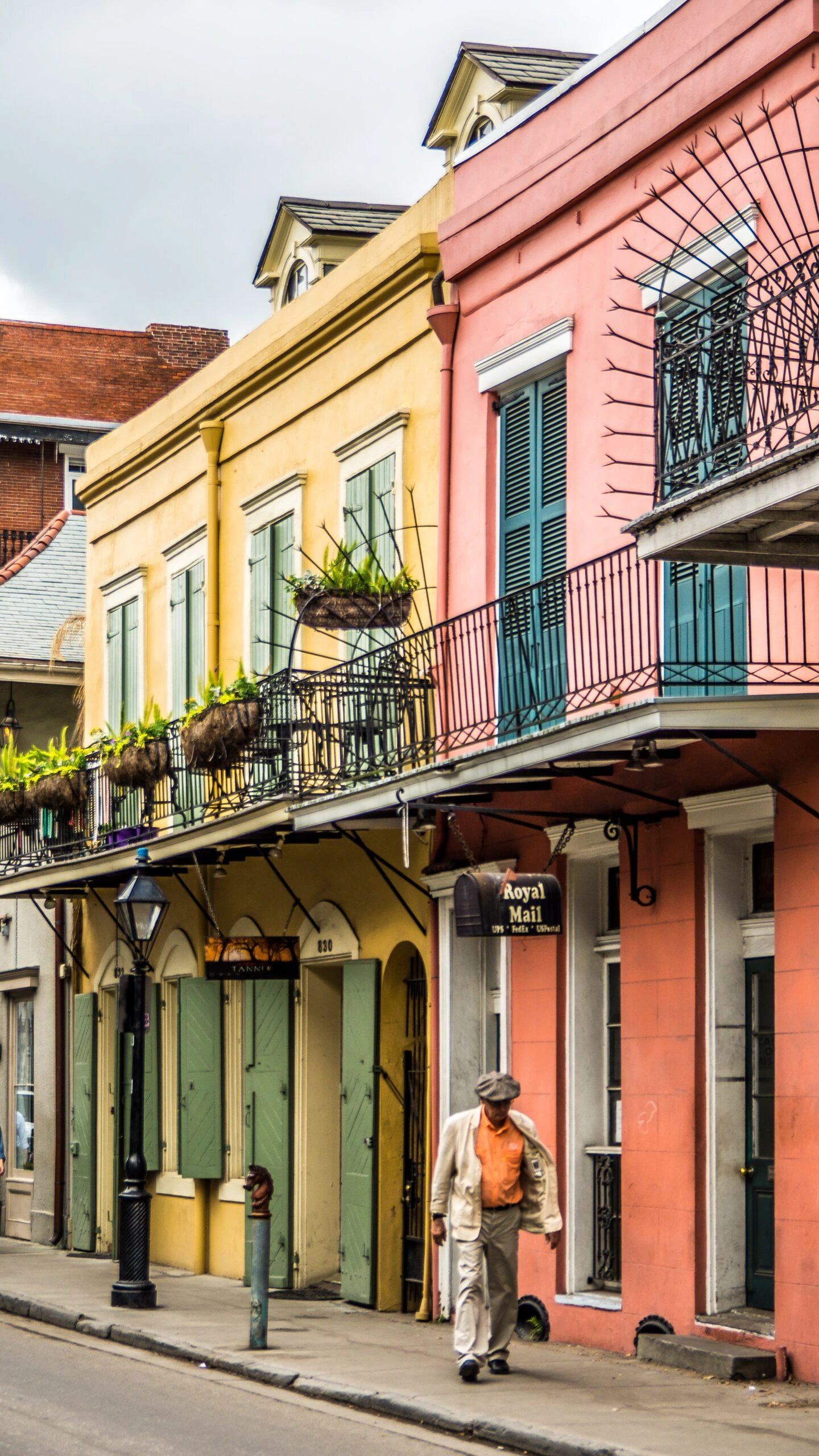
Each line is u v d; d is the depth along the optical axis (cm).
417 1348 1628
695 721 1352
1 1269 2398
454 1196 1448
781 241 1420
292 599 2167
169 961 2514
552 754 1492
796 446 1178
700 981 1528
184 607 2552
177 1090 2488
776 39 1470
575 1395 1349
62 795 2612
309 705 1938
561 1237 1677
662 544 1320
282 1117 2142
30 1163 2978
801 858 1420
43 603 3278
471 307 1908
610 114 1688
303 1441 1230
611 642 1641
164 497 2631
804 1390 1351
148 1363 1609
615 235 1689
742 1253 1505
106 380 4456
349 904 2062
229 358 2466
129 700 2733
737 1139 1513
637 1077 1588
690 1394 1345
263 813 1998
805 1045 1403
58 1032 2875
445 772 1641
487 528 1853
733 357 1315
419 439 1991
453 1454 1195
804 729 1364
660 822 1581
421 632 1794
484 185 1914
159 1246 2500
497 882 1540
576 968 1702
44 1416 1324
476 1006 1859
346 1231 1989
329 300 2167
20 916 3038
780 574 1442
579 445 1727
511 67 2091
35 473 4216
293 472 2239
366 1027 1972
